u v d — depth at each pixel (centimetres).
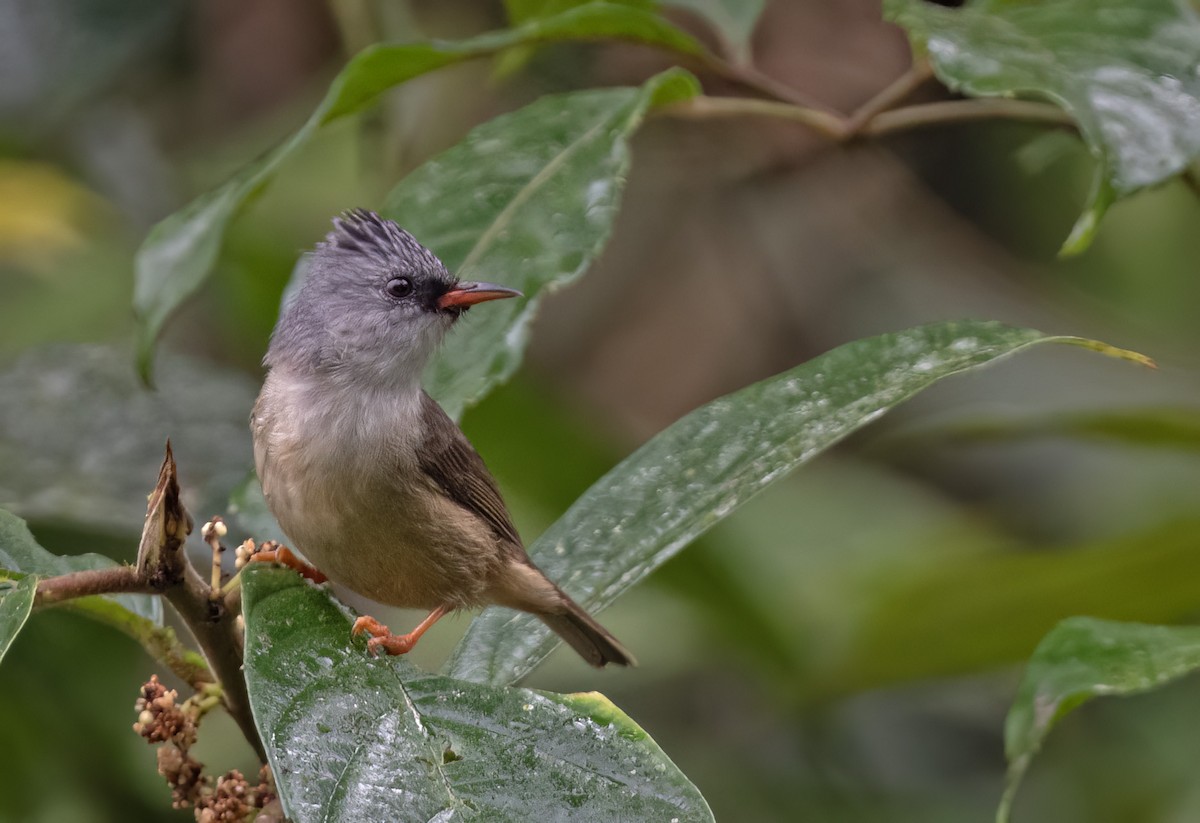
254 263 1135
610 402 1536
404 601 802
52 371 957
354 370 765
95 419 939
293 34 1440
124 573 536
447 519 773
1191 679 1218
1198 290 1476
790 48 1337
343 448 745
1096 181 618
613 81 1284
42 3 1322
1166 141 624
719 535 1066
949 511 1417
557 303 1564
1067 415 984
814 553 1334
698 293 1555
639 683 1270
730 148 1388
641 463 663
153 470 921
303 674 533
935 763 1243
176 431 941
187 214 783
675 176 1427
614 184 734
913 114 834
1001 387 1480
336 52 1454
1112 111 632
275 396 764
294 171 1420
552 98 778
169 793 1062
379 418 760
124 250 1442
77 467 916
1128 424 965
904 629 985
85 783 1045
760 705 1238
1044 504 1383
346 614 566
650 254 1559
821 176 1464
